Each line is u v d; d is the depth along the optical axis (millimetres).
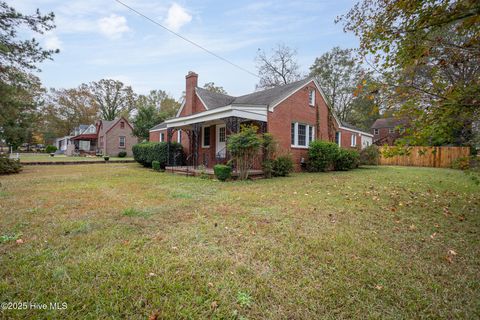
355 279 2350
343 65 25969
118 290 2123
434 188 7367
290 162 10836
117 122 29594
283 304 1991
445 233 3592
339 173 11938
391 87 3998
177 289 2160
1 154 11594
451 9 3197
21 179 9180
